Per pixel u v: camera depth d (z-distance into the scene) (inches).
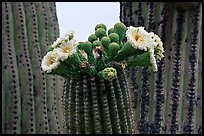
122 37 92.7
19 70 142.0
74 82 87.4
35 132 142.8
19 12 144.1
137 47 87.4
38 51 146.5
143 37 88.9
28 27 146.3
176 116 137.0
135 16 142.6
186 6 137.2
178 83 137.4
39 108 144.6
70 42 86.9
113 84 87.3
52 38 153.6
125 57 88.8
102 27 95.0
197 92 138.9
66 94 89.0
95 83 86.2
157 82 138.0
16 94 139.4
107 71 84.3
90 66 85.7
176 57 138.0
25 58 143.0
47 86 148.4
